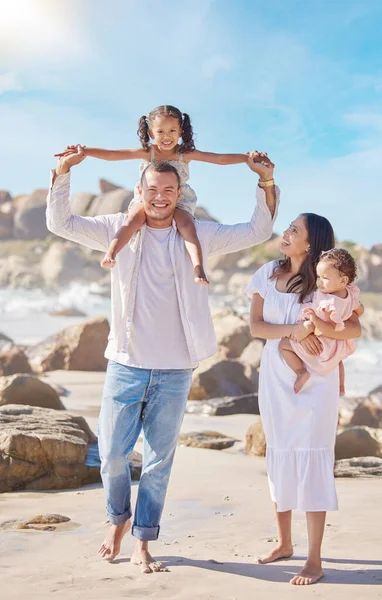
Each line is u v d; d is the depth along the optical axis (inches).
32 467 259.1
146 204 173.9
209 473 291.7
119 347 172.4
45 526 205.9
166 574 163.3
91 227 179.3
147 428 175.2
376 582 156.4
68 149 181.5
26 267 2085.4
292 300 171.9
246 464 313.7
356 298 168.9
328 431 166.2
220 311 676.1
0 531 200.8
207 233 181.2
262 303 178.9
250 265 2112.5
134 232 173.5
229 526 208.2
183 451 344.8
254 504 236.1
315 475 164.1
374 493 247.9
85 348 647.1
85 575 162.7
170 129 193.8
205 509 229.5
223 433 402.3
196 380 528.4
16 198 2709.2
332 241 174.2
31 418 299.6
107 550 174.4
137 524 171.9
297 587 154.3
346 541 187.2
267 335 171.8
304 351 166.4
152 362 171.5
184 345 174.2
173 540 193.6
